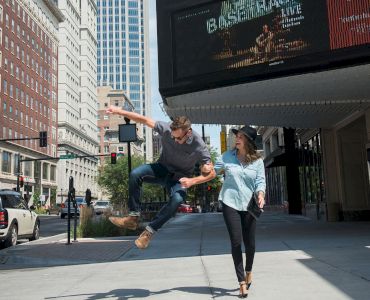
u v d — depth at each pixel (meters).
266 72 13.16
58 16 99.38
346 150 20.70
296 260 8.07
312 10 12.62
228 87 13.89
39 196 77.56
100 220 18.25
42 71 89.19
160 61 15.16
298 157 29.06
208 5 14.46
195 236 15.02
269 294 5.42
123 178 70.38
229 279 6.65
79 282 7.21
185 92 14.60
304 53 12.64
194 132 4.96
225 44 14.03
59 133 101.44
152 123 5.06
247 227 5.53
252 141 5.44
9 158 71.94
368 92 14.19
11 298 6.20
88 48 125.94
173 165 5.05
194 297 5.47
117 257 10.55
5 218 14.79
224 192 5.47
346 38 12.07
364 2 11.87
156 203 30.06
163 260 9.42
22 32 78.62
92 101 130.25
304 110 16.70
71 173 104.75
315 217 23.73
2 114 69.25
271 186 42.47
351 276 6.26
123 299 5.58
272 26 13.23
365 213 20.31
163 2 15.36
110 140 149.75
